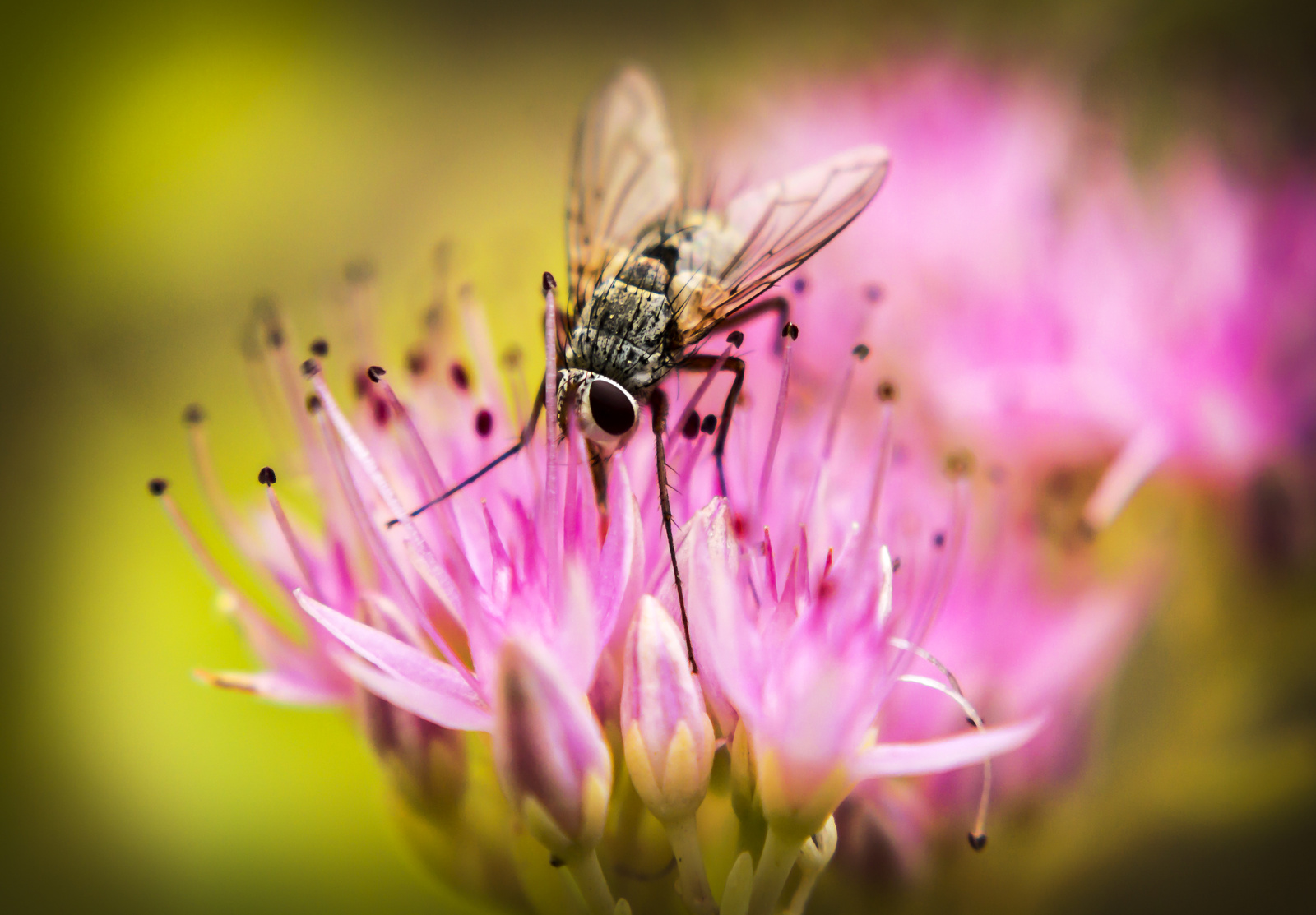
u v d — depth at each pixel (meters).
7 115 0.20
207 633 0.15
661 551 0.10
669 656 0.09
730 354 0.10
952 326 0.12
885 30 0.15
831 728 0.09
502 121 0.21
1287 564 0.11
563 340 0.10
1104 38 0.14
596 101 0.11
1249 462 0.12
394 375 0.11
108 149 0.20
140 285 0.19
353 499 0.09
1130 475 0.12
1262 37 0.14
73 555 0.16
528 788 0.09
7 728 0.15
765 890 0.09
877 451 0.10
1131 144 0.13
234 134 0.21
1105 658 0.11
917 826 0.10
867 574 0.09
